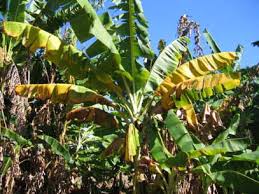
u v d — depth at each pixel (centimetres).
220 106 755
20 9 697
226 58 632
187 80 612
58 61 629
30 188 714
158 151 608
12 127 683
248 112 750
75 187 875
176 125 606
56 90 627
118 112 657
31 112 804
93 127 903
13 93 663
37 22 711
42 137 713
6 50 706
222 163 600
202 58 634
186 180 641
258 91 806
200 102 796
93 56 645
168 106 630
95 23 616
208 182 629
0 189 673
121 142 642
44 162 734
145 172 681
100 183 973
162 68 681
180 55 704
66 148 762
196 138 618
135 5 671
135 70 674
